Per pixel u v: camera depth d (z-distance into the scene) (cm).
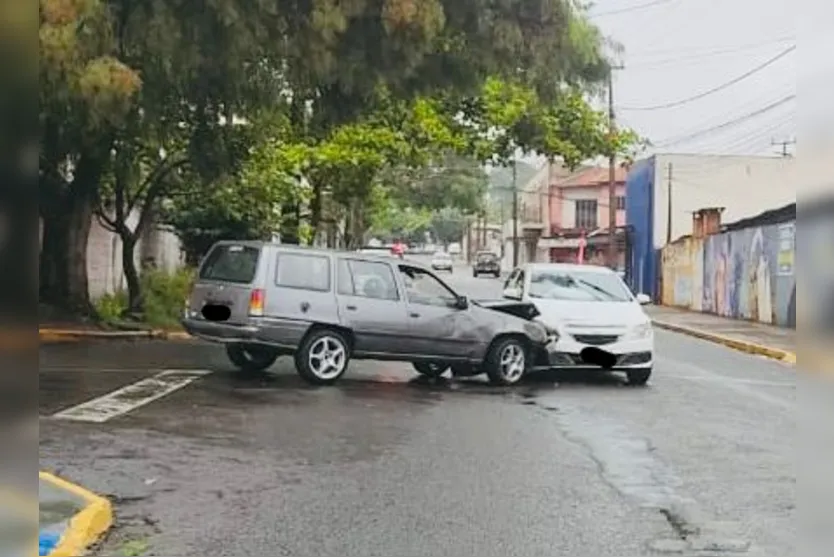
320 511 771
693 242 4066
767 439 1127
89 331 2034
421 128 2991
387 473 906
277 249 1444
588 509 798
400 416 1215
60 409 1170
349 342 1466
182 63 1477
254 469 906
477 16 1655
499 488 861
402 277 1517
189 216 2819
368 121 2638
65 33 1234
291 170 2964
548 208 7844
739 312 3506
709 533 734
